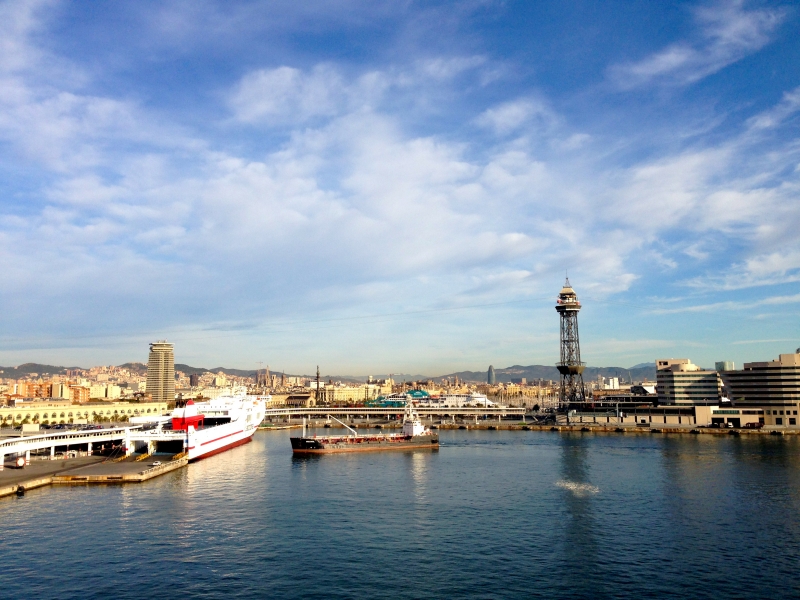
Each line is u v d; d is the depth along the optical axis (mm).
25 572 106000
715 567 109438
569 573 106438
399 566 109625
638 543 123375
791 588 99688
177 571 106750
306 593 97188
